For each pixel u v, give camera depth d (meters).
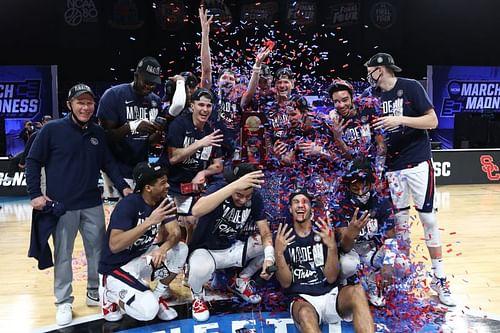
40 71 10.48
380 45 10.94
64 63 10.73
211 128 3.70
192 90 3.80
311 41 10.52
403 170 3.64
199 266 3.26
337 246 3.21
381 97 3.71
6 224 6.34
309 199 3.09
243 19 10.04
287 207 3.37
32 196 3.18
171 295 3.73
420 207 3.64
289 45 9.81
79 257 4.83
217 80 4.31
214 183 3.57
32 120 10.55
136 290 3.16
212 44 8.88
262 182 3.19
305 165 3.79
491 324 3.16
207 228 3.35
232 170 3.29
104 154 3.49
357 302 2.83
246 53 7.02
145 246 3.25
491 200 7.56
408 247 3.60
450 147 11.26
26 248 5.16
